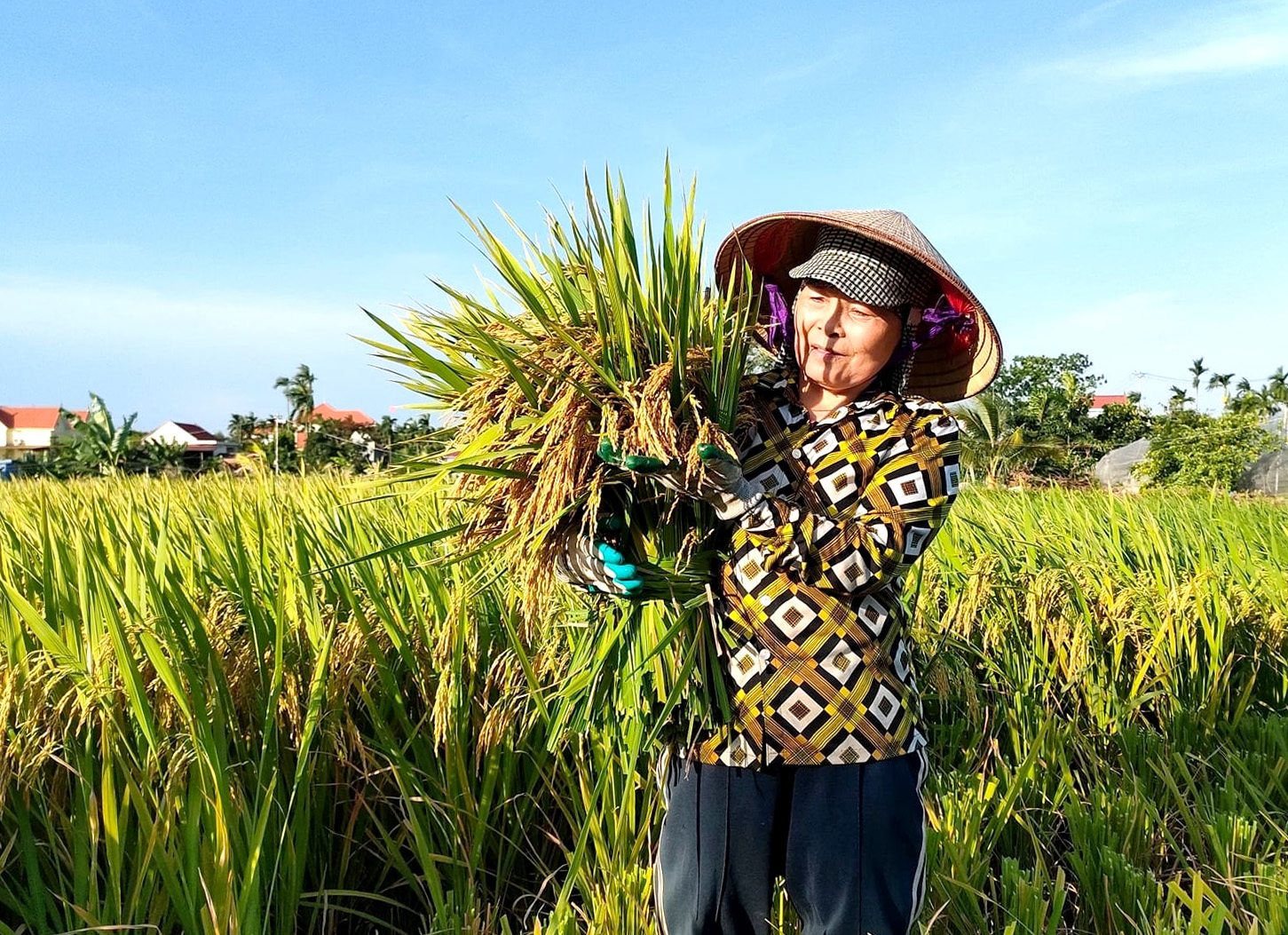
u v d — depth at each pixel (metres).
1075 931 3.05
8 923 2.61
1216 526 7.32
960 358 2.50
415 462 2.22
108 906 2.40
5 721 2.43
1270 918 2.85
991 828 3.35
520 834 3.23
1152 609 4.99
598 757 3.14
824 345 2.17
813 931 2.18
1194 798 3.99
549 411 1.98
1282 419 27.41
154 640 2.46
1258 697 5.28
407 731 3.02
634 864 2.91
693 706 2.15
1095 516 7.32
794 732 2.11
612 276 2.01
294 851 2.68
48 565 2.85
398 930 2.84
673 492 2.10
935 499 2.10
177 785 2.47
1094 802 3.53
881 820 2.10
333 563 3.55
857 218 2.19
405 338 2.17
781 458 2.20
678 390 2.04
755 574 2.05
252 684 2.86
